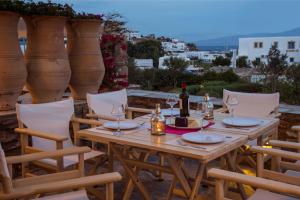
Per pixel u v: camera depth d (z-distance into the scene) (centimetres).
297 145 249
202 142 234
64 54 425
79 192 221
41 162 289
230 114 334
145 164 288
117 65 531
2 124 365
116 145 308
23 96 488
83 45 459
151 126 265
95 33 466
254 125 288
